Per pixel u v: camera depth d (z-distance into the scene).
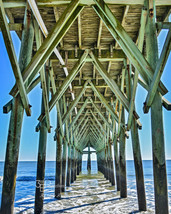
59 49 6.10
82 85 8.62
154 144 3.23
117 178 9.10
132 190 9.25
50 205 6.16
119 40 4.10
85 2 4.11
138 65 3.91
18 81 3.28
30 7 3.88
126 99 5.52
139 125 5.08
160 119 3.26
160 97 3.34
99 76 8.17
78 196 7.63
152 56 3.56
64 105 9.04
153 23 3.66
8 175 3.22
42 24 4.45
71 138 11.62
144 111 3.64
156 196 3.06
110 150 11.74
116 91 5.60
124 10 4.44
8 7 4.10
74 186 10.74
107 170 14.66
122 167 7.29
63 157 9.43
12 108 3.47
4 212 3.11
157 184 3.08
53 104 5.68
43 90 5.10
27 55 3.82
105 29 5.35
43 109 5.54
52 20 4.92
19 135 3.44
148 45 3.69
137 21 4.98
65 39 5.81
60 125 7.49
